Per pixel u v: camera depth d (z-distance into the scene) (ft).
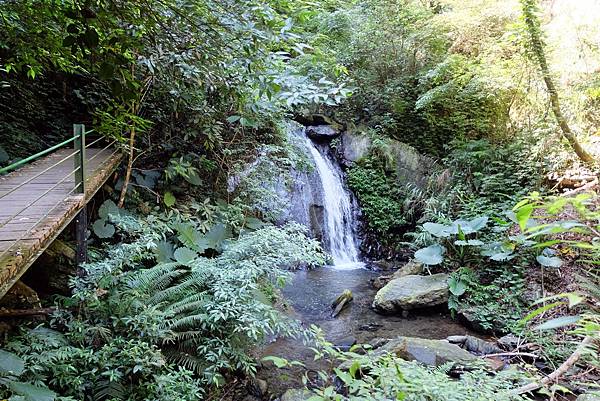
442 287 18.11
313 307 18.48
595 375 11.35
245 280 12.71
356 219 27.48
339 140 28.91
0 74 18.65
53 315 11.55
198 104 18.78
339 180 27.71
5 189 13.82
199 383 11.53
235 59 8.50
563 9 21.18
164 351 11.87
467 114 26.30
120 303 12.07
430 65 28.07
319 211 25.62
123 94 6.49
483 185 22.57
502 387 8.36
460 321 17.12
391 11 29.04
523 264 17.70
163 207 19.10
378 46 29.35
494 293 17.48
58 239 14.90
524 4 17.98
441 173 25.63
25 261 8.75
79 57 8.66
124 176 18.95
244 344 12.89
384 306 17.83
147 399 9.88
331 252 25.63
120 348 10.84
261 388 11.96
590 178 19.74
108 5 6.42
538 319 15.07
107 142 21.16
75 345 10.96
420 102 25.59
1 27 10.03
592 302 8.97
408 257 25.17
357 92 29.14
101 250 15.74
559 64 20.70
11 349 9.75
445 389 6.69
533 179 21.49
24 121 19.84
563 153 20.89
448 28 26.63
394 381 6.06
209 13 7.69
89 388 10.12
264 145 21.53
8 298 11.96
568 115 20.95
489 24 24.81
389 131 29.37
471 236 20.22
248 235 16.01
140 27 7.70
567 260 16.70
